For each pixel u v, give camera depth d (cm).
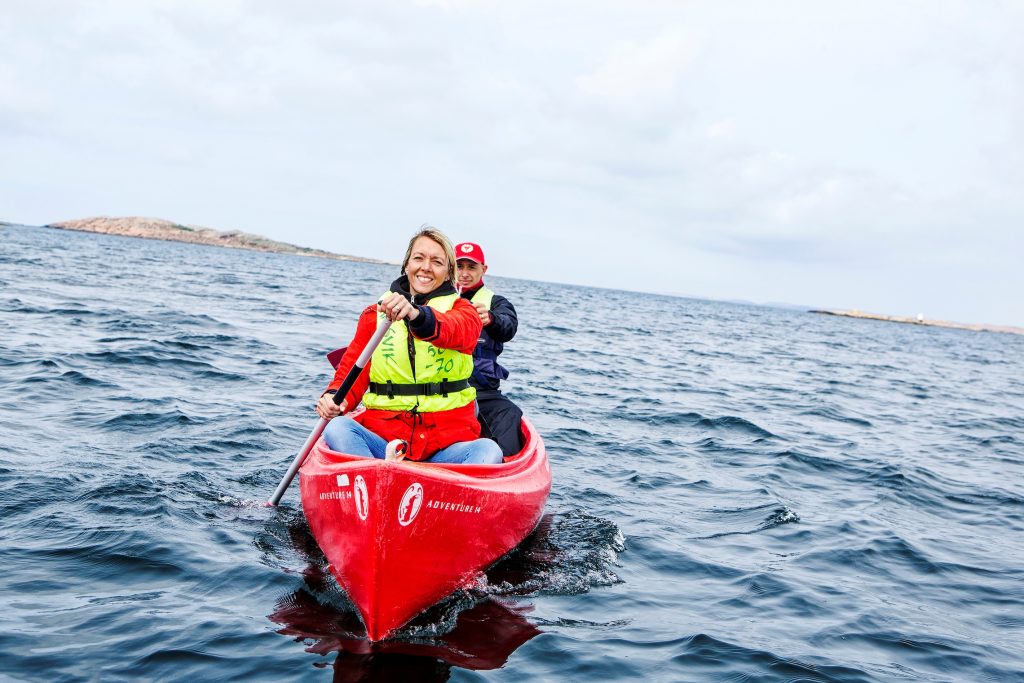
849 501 591
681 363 1750
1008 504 624
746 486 612
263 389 862
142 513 417
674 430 850
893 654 329
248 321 1670
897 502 600
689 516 519
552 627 329
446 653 296
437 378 385
